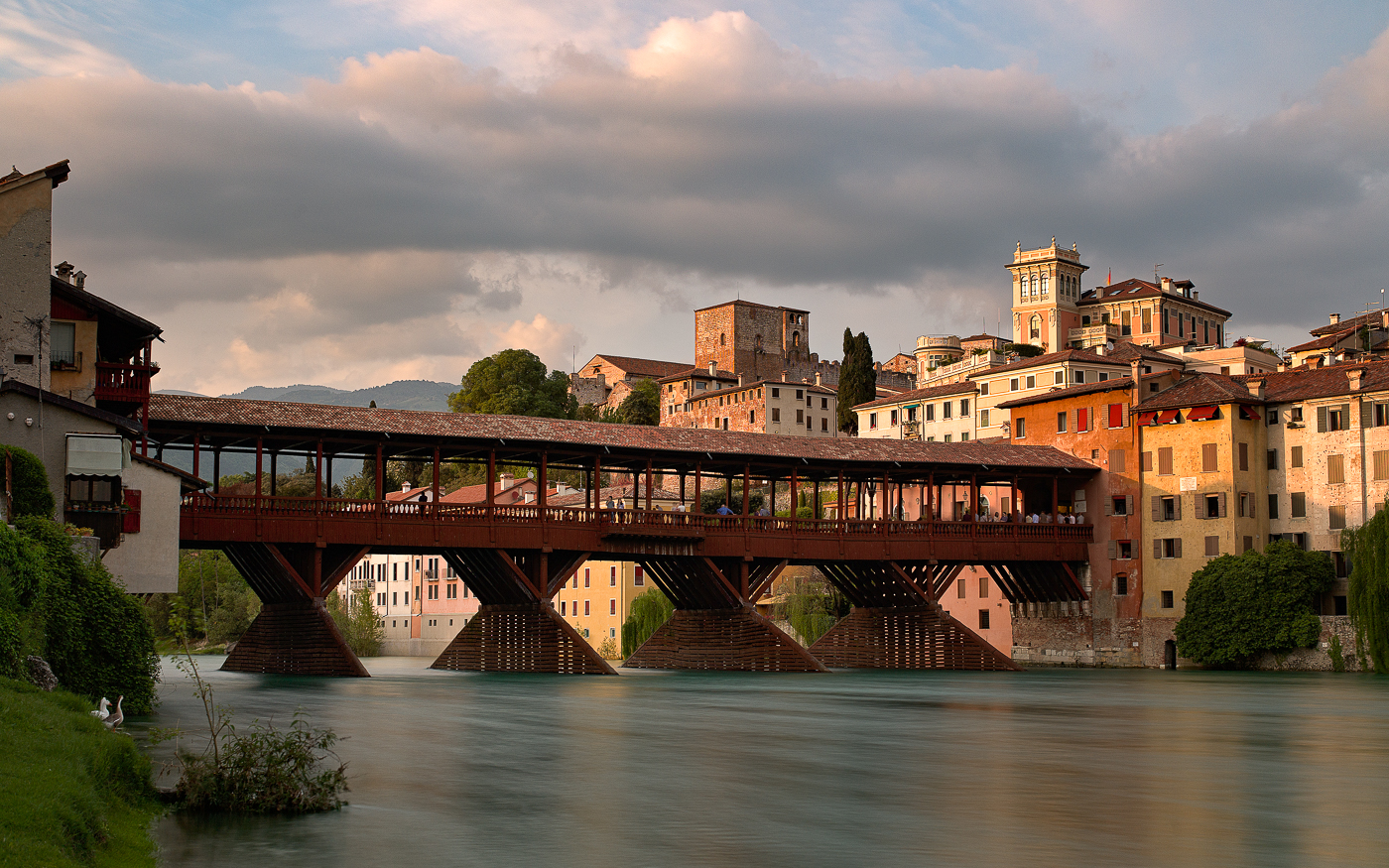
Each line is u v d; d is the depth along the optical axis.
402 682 60.78
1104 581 85.62
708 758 33.81
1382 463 75.81
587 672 67.62
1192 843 22.30
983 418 131.62
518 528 66.75
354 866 19.80
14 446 39.28
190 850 20.47
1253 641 76.19
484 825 23.38
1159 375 86.56
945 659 78.31
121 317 51.12
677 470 79.06
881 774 30.95
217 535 59.56
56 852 15.36
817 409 169.12
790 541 74.56
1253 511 80.56
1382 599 71.50
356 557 63.41
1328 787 29.09
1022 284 182.12
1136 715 47.62
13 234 48.56
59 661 33.38
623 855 20.95
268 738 25.08
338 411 64.25
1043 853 21.38
